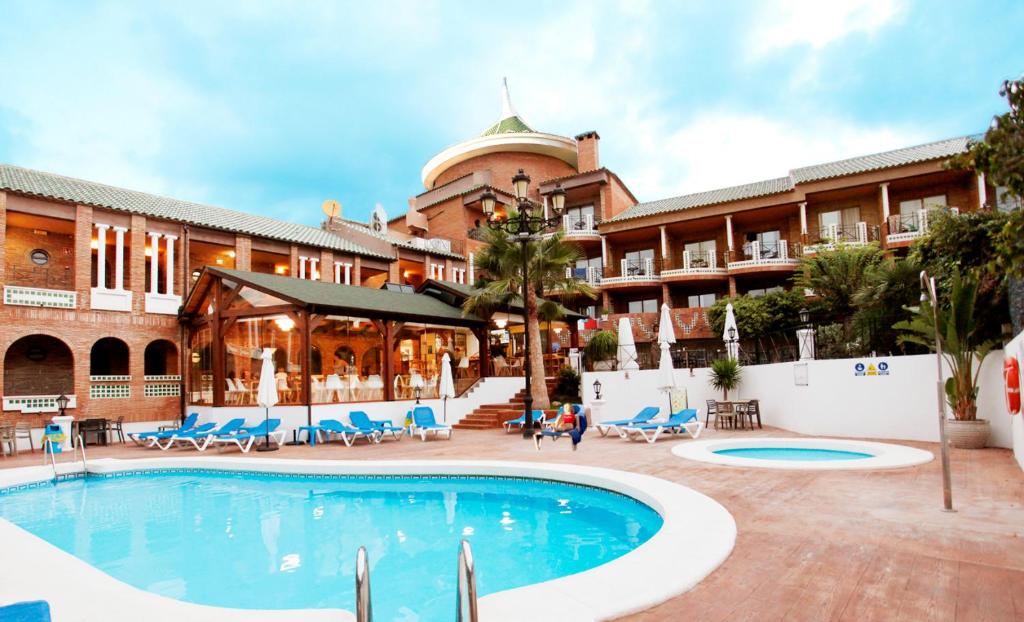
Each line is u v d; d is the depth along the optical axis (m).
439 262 34.50
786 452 13.38
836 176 29.06
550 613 4.29
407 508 9.88
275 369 19.00
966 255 12.51
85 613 4.83
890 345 15.49
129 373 21.31
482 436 18.25
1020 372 9.36
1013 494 7.82
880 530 6.30
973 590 4.60
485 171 40.19
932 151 28.48
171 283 22.94
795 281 29.42
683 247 35.47
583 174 36.56
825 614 4.24
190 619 4.64
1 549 6.86
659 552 5.62
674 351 21.86
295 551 7.62
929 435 13.70
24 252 22.22
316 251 27.98
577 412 14.11
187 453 16.11
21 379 21.11
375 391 20.27
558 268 21.69
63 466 13.09
